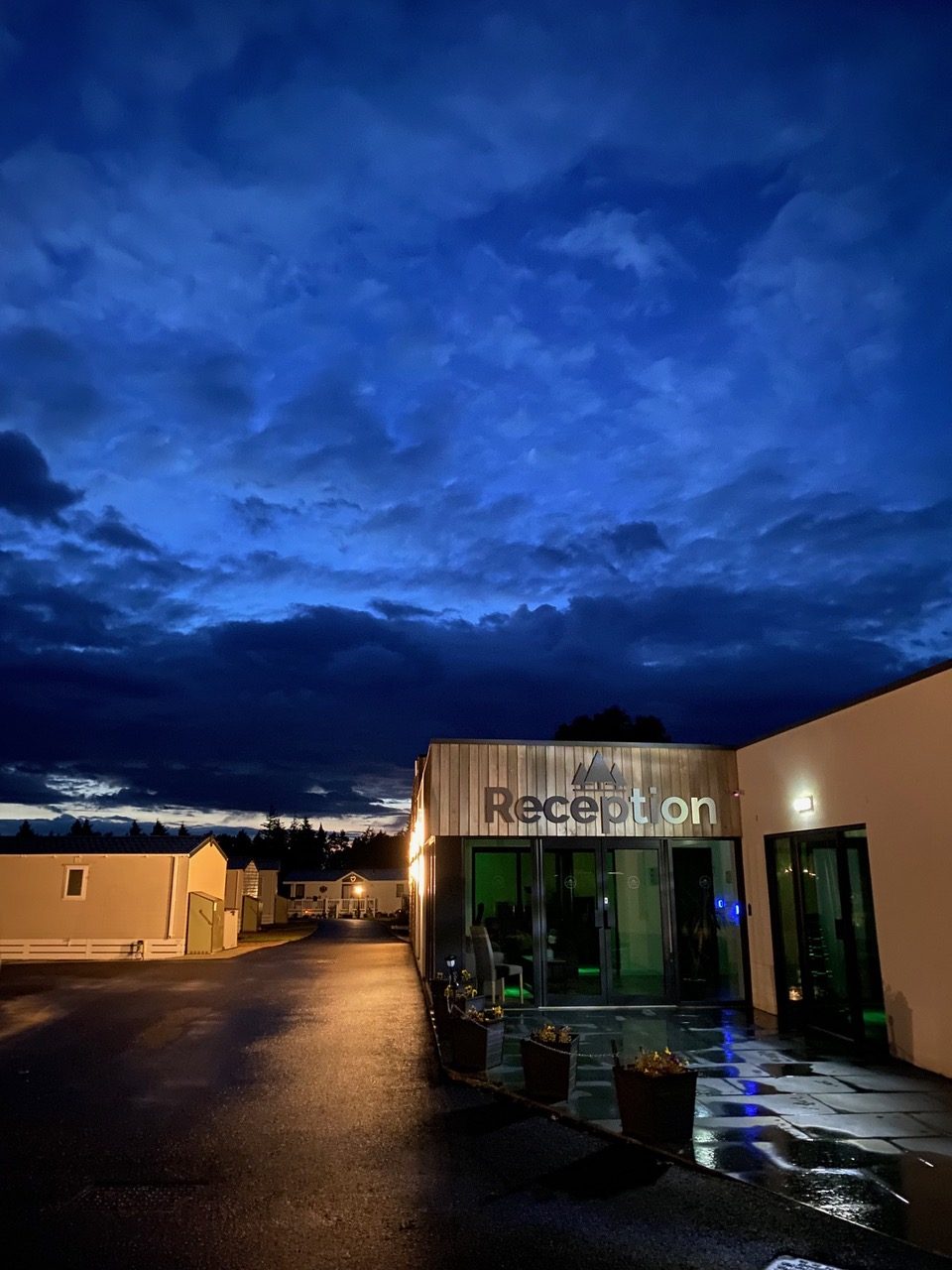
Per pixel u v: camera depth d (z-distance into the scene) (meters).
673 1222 4.72
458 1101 7.11
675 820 12.79
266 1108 6.92
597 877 12.52
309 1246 4.43
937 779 8.16
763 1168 5.50
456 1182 5.32
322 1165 5.61
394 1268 4.20
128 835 26.42
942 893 8.05
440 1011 9.59
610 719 36.62
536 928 12.29
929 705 8.29
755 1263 4.26
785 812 11.28
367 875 72.69
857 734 9.58
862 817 9.41
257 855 96.69
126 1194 5.12
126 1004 12.88
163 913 24.72
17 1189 5.20
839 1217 4.77
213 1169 5.54
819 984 10.28
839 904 9.84
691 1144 5.94
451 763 12.60
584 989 12.19
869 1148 5.87
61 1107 6.99
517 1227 4.66
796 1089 7.45
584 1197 5.07
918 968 8.35
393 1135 6.21
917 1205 4.94
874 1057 8.80
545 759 12.78
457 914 12.19
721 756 13.10
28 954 23.69
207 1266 4.21
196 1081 7.83
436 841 12.35
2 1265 4.21
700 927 12.59
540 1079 7.10
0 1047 9.55
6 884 24.83
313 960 20.22
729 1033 10.17
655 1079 5.99
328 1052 9.09
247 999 13.23
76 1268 4.18
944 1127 6.34
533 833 12.52
